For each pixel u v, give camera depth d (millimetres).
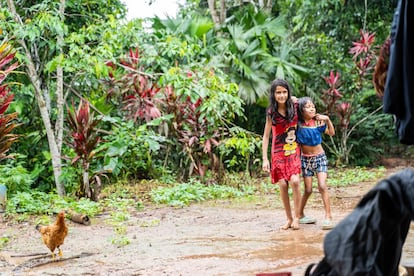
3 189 7797
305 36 16250
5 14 8508
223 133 10664
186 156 10914
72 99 9281
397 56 2053
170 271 4609
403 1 2027
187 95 9352
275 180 6438
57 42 8898
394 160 15125
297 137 6395
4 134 7664
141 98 10078
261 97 13430
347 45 16156
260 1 17031
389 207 1906
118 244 5789
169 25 13766
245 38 14180
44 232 5184
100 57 8734
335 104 14242
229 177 11023
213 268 4656
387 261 2014
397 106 2074
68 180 8953
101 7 10555
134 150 9969
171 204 8508
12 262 5141
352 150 14844
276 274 2838
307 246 5414
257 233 6211
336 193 9500
